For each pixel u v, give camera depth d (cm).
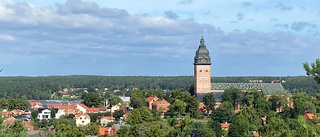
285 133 6488
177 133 6912
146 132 16462
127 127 19925
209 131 19500
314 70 5381
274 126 6688
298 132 6159
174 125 6975
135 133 18625
